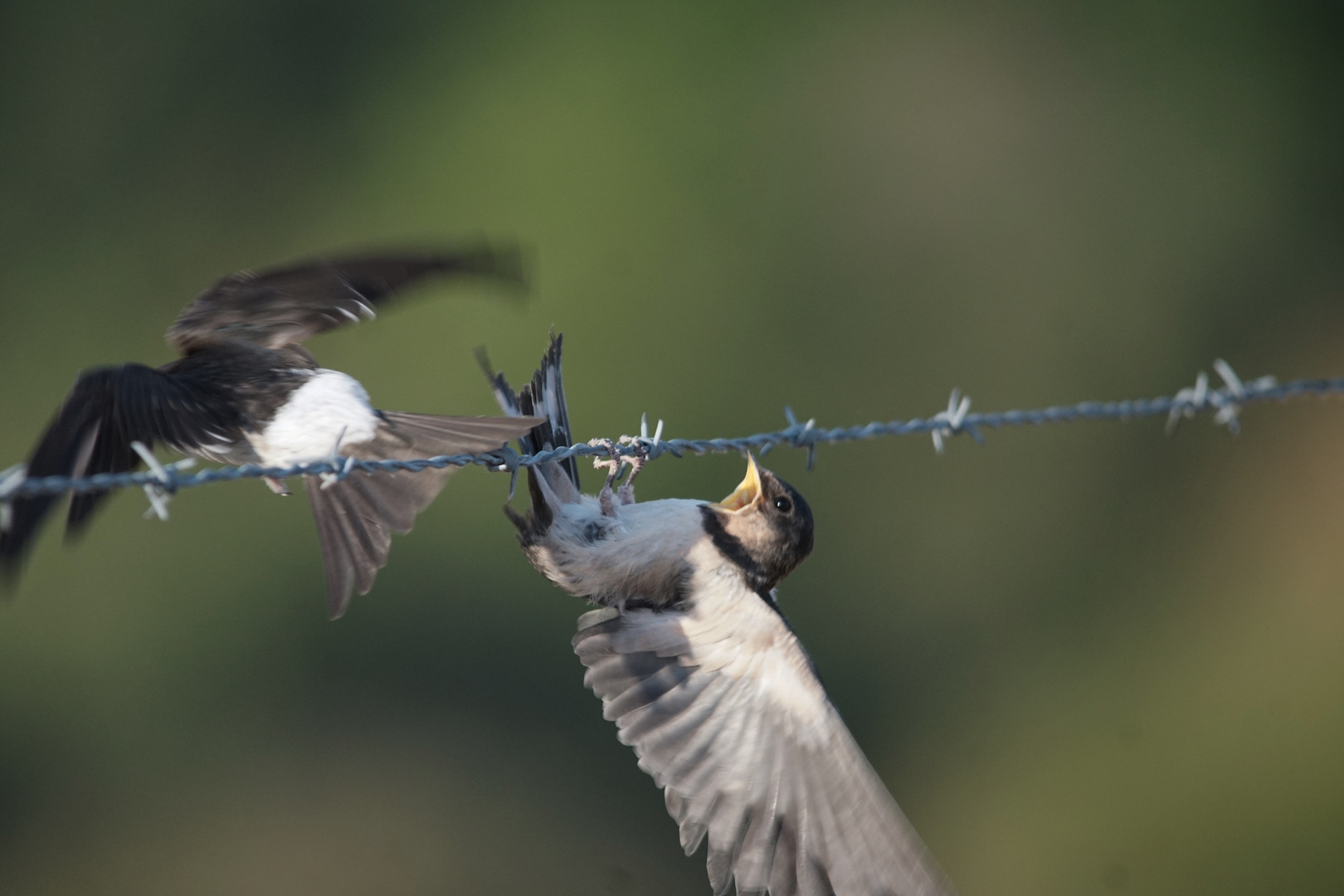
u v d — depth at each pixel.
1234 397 5.69
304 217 20.83
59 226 20.89
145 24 21.42
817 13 20.45
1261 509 18.98
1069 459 19.05
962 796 16.52
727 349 18.77
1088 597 18.14
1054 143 20.78
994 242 20.23
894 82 20.53
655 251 19.11
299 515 16.50
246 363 4.54
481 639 15.51
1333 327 20.59
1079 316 20.12
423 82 20.89
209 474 3.89
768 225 19.48
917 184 20.19
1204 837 15.96
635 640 5.19
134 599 16.45
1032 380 19.59
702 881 14.45
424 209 20.19
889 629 17.33
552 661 15.36
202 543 16.50
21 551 3.66
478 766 15.16
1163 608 18.20
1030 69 21.00
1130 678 17.09
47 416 20.30
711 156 19.80
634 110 19.86
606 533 5.16
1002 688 16.95
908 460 18.30
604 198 19.28
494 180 19.92
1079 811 16.34
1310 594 18.09
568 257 18.97
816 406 18.80
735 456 16.78
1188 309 20.61
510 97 20.19
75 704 16.22
